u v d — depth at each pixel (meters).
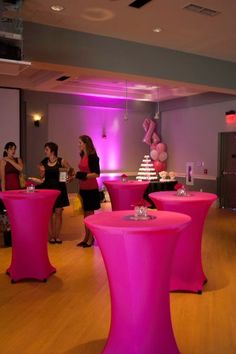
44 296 3.67
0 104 8.50
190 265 3.70
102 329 2.99
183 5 4.40
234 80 7.12
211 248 5.45
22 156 9.44
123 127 11.27
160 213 2.76
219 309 3.33
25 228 3.97
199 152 10.21
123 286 2.33
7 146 5.80
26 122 9.41
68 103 9.98
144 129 11.56
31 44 4.96
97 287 3.90
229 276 4.22
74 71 5.60
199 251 3.75
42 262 4.09
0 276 4.25
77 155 10.48
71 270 4.45
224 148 9.52
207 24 5.03
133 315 2.33
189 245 3.66
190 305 3.41
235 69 7.12
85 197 5.35
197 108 10.21
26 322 3.11
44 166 5.54
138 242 2.21
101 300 3.57
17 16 4.25
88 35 5.39
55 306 3.43
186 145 10.66
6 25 4.09
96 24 5.05
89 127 10.66
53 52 5.12
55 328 3.01
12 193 4.00
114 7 4.47
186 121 10.62
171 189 9.06
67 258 4.92
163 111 11.45
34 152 9.56
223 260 4.84
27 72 7.95
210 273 4.32
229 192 9.47
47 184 5.52
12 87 8.62
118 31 5.34
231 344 2.73
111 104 10.69
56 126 10.11
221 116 9.44
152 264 2.27
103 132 10.89
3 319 3.17
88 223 2.38
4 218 5.62
